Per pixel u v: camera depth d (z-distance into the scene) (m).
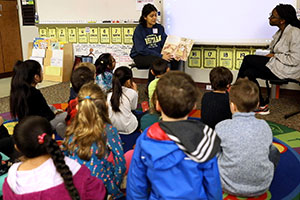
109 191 1.68
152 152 1.19
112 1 4.84
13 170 1.12
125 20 4.82
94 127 1.52
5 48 5.66
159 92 1.22
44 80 5.34
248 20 4.03
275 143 2.56
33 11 5.56
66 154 1.60
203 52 4.45
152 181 1.25
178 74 1.25
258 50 3.55
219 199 1.29
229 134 1.64
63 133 2.66
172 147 1.18
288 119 3.17
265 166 1.65
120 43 4.97
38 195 1.07
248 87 1.66
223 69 2.28
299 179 2.01
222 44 4.24
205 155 1.17
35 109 2.36
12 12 5.67
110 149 1.66
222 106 2.17
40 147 1.10
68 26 5.30
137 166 1.28
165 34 4.16
